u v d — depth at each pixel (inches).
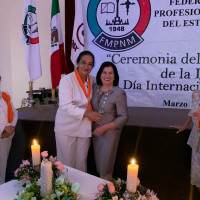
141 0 106.6
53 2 110.4
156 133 84.4
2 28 148.3
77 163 85.3
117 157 91.9
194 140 72.5
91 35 116.0
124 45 112.7
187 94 108.3
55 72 113.1
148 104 114.6
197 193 85.1
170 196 88.4
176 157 84.7
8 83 156.6
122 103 75.0
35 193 49.5
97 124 79.5
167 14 104.7
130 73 114.4
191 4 100.7
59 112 82.4
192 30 102.7
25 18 110.1
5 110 86.7
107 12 111.9
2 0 142.0
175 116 97.2
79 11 112.2
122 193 47.7
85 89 78.4
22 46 149.0
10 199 52.7
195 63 104.7
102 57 116.8
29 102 119.7
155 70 110.9
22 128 99.2
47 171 48.6
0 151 88.0
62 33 124.2
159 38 107.6
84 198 52.4
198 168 72.4
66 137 80.9
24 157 102.0
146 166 88.9
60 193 47.5
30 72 113.3
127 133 88.0
